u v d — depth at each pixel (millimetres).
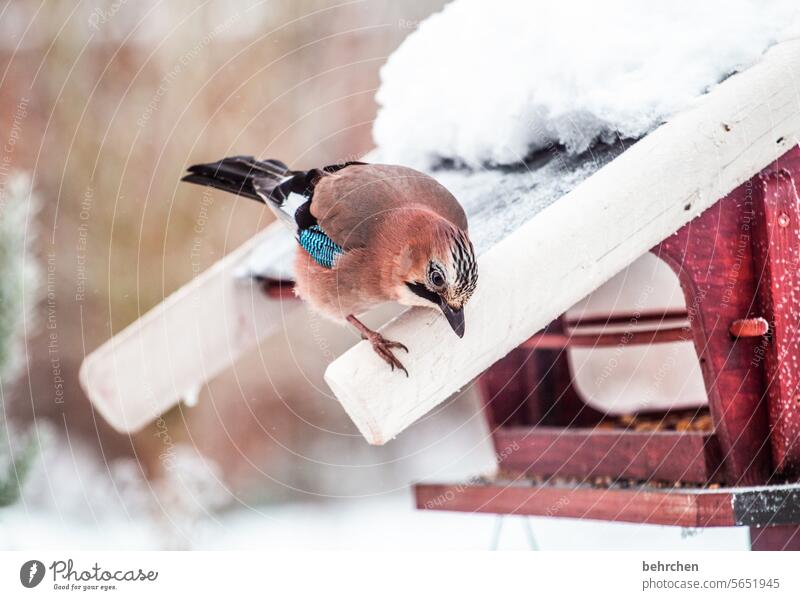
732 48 6160
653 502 6047
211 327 9438
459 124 7730
